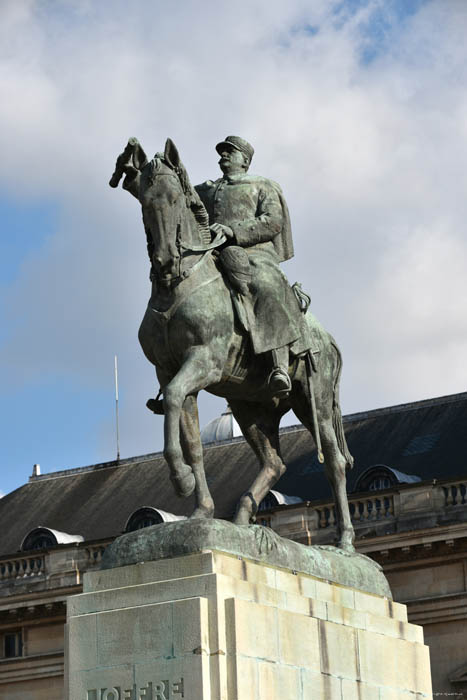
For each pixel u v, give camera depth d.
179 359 15.88
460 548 48.28
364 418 57.25
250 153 17.50
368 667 15.86
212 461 58.56
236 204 16.94
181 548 14.70
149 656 14.20
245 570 14.77
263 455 17.12
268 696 14.36
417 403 56.69
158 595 14.41
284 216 17.27
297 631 14.95
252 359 16.33
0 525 61.91
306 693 14.86
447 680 47.44
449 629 47.94
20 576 56.09
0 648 55.81
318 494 53.38
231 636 14.16
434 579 48.59
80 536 57.53
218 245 16.23
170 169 15.75
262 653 14.41
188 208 15.98
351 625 15.91
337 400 17.91
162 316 15.77
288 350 16.55
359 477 51.03
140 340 16.17
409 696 16.42
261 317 16.20
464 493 49.09
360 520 49.94
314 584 15.70
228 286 16.14
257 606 14.48
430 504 49.16
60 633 54.78
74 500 61.66
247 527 15.31
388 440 55.16
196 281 15.82
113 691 14.26
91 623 14.53
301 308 17.09
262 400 16.86
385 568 49.25
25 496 63.50
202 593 14.26
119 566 14.88
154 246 15.66
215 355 15.69
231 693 14.04
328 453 17.66
